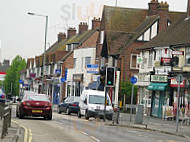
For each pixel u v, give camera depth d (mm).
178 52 58469
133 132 39062
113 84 52875
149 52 76188
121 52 88500
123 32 92938
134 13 97625
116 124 47656
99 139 29500
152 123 54250
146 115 74000
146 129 45000
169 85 65500
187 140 35094
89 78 104812
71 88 116625
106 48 92062
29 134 30516
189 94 59688
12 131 31000
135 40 88500
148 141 30672
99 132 35750
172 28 74750
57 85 126562
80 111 58844
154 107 71750
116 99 88375
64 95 122188
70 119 53969
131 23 96125
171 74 65125
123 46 90875
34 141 26125
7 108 29656
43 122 44406
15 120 45375
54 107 96375
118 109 49688
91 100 57125
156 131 43250
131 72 88312
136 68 88375
